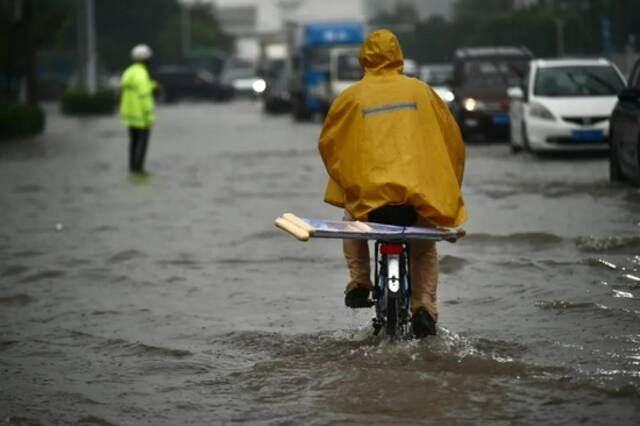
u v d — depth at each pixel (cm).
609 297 2430
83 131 11112
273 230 3591
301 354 2028
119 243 3441
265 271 2908
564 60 6412
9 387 1886
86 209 4372
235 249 3262
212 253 3203
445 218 1911
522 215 3725
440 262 2886
